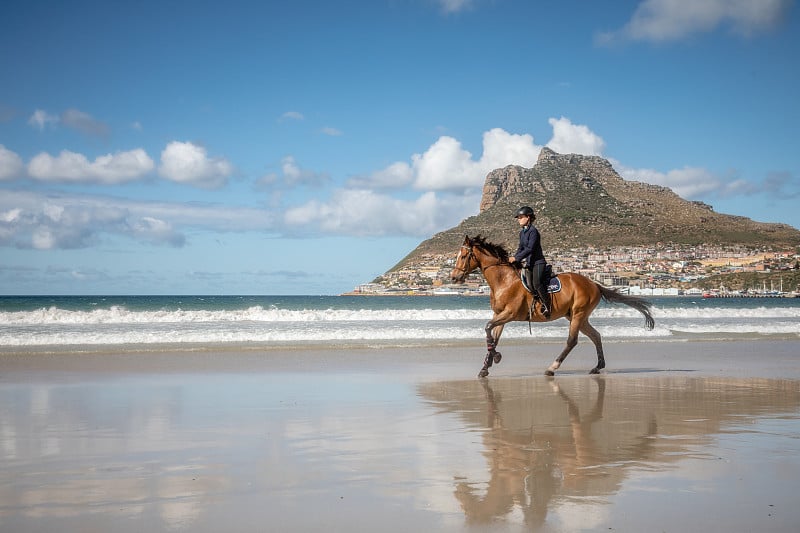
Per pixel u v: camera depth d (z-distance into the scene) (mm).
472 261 13516
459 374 13336
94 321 31047
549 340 21750
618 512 4332
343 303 99750
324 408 8852
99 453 6125
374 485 5004
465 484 5023
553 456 6008
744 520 4191
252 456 5996
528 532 3953
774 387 11367
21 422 7750
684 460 5852
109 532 3965
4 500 4625
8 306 66250
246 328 25641
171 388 10844
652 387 11367
